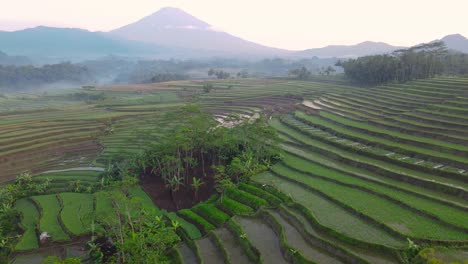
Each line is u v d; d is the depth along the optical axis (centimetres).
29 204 5003
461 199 3909
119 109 11375
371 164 5016
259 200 4300
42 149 7294
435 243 3005
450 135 5606
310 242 3338
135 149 7031
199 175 5788
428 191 4175
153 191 5347
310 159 5588
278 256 3234
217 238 3662
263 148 5856
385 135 6097
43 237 3978
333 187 4469
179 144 5209
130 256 3572
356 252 3038
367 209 3747
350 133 6538
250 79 18775
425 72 11062
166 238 3494
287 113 9500
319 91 12194
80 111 11325
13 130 8406
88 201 4919
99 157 6819
